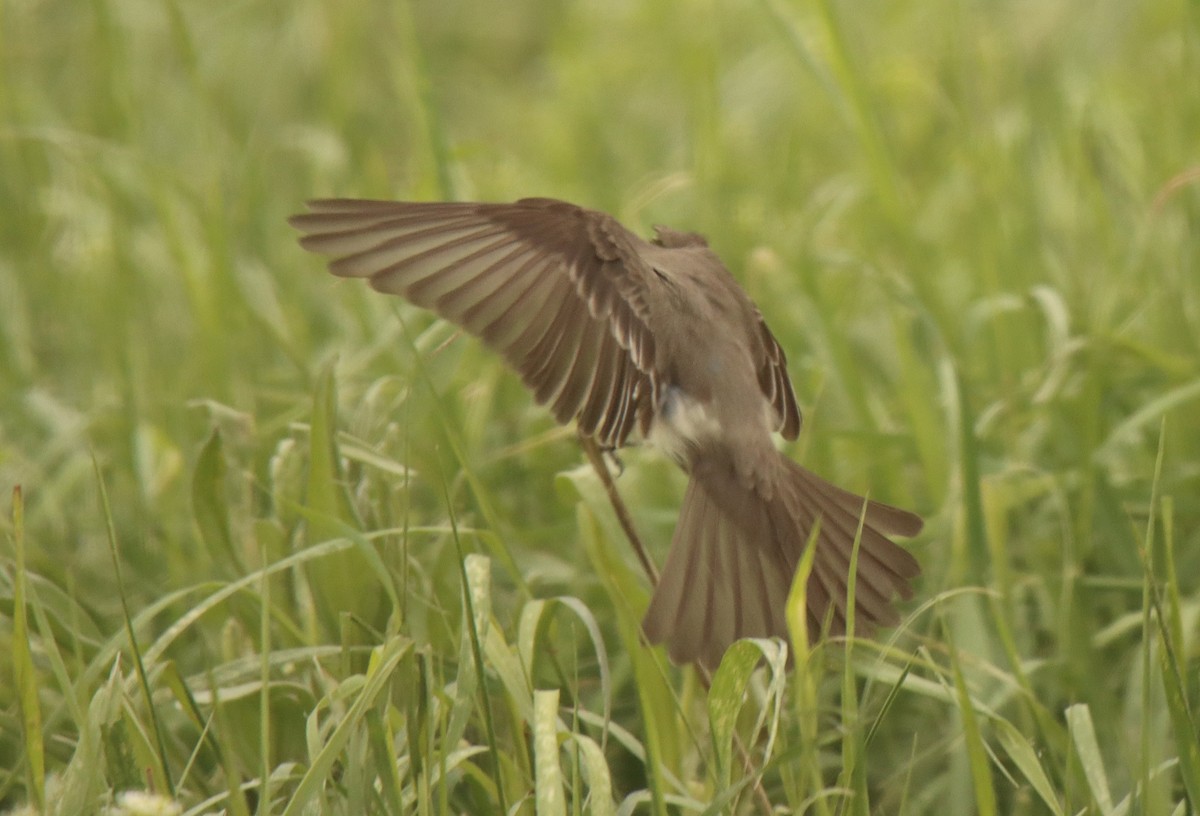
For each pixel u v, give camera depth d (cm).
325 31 1809
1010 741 797
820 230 1481
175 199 1478
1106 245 1352
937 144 1684
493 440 1175
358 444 914
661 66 1956
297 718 835
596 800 695
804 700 757
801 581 690
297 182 1788
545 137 1809
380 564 779
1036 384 1155
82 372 1359
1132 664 965
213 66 1858
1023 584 1022
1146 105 1554
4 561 885
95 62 1630
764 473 760
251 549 940
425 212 677
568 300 695
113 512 1140
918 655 938
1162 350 1239
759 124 1828
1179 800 891
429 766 696
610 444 716
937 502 1055
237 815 713
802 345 1282
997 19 1877
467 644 754
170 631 777
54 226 1564
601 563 866
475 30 2266
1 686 892
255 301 1290
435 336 1059
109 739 727
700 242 838
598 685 970
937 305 1234
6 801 838
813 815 900
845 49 1223
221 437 891
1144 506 1073
